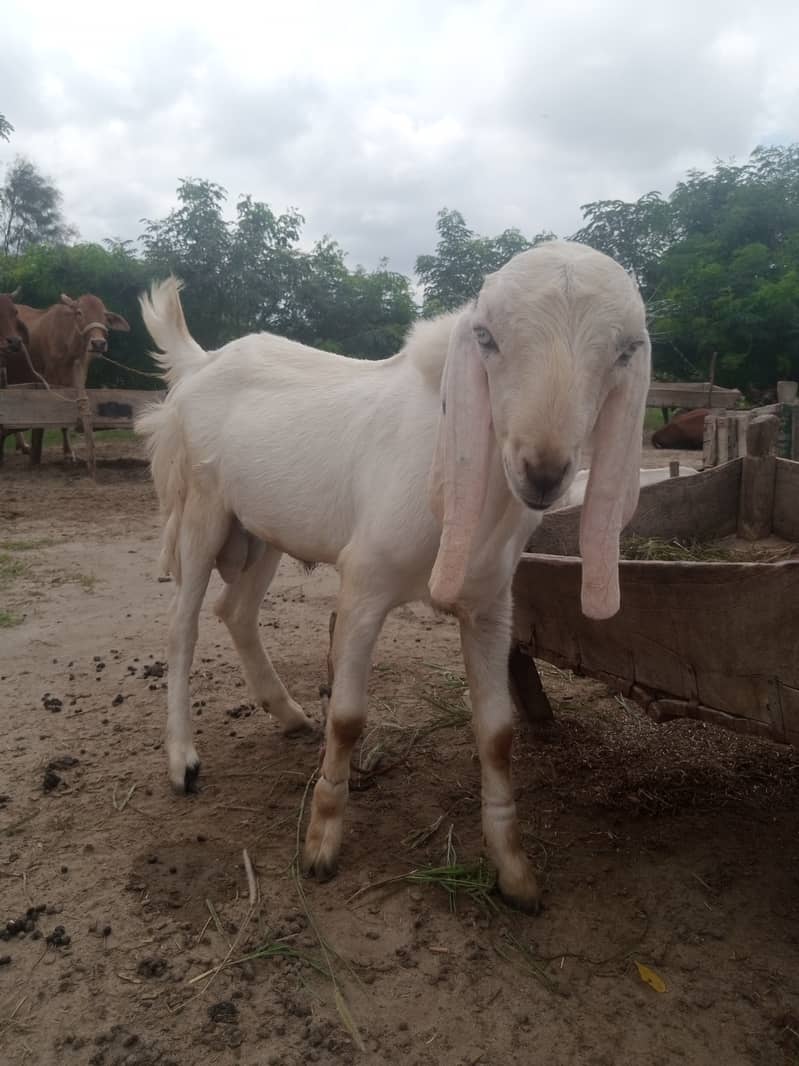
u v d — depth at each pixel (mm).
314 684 4293
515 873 2520
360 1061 1961
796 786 3240
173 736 3301
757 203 22203
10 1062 1949
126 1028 2045
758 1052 1981
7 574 6414
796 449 7844
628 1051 1989
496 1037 2031
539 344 1709
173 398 3566
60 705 3965
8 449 14867
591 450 1968
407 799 3150
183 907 2502
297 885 2590
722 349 19156
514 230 22047
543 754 3531
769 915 2457
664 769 3393
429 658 4672
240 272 20141
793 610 1940
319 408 2936
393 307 22922
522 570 2984
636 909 2500
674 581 2256
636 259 22984
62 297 12562
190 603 3416
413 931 2400
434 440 2404
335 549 2875
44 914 2459
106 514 8922
